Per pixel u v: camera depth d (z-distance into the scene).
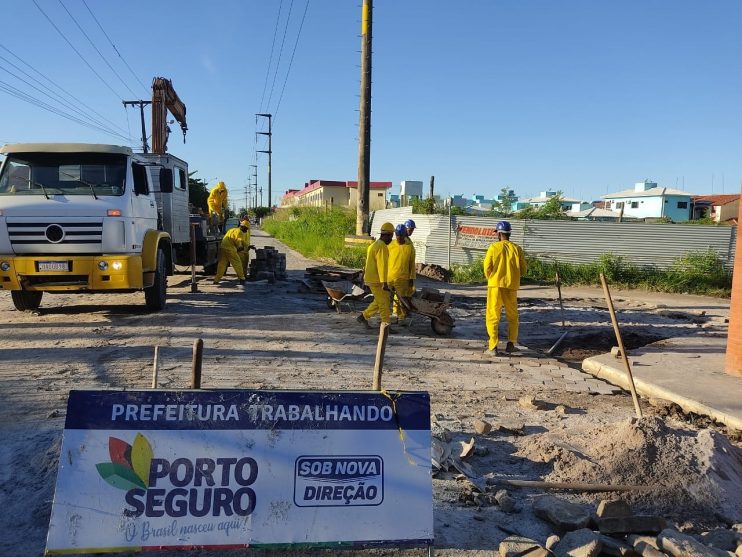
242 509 3.19
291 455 3.28
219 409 3.29
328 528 3.21
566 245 19.25
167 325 10.04
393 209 25.62
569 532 3.60
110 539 3.07
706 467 4.48
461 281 19.14
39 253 9.64
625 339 10.54
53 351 8.04
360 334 9.87
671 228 18.50
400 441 3.39
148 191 11.06
